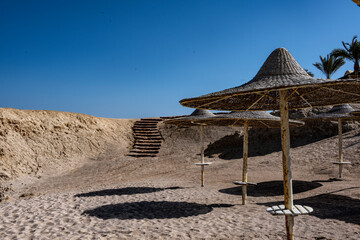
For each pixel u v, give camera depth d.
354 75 25.44
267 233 5.60
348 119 12.61
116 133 29.58
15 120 22.52
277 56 4.57
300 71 4.41
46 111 26.86
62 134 25.45
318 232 5.50
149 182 13.80
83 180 17.69
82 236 5.77
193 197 9.80
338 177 11.88
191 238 5.47
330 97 5.57
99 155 24.94
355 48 25.56
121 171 19.69
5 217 7.34
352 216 6.47
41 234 5.97
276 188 10.91
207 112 12.30
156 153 24.86
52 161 22.06
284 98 3.94
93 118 29.50
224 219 6.84
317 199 8.57
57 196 10.37
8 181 17.72
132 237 5.63
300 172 14.00
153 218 7.11
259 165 16.50
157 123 32.09
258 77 4.51
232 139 23.47
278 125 10.23
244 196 8.51
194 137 28.44
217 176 14.90
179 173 16.86
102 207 8.43
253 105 6.31
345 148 15.73
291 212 3.53
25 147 21.81
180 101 4.65
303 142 19.75
